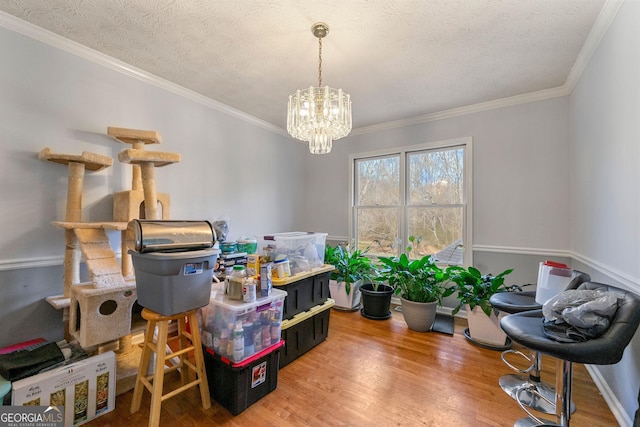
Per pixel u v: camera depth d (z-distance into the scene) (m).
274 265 2.03
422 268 2.75
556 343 1.12
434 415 1.52
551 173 2.63
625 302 1.16
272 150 3.71
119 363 1.84
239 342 1.54
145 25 1.77
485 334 2.35
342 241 3.92
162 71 2.36
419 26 1.76
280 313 1.79
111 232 2.17
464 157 3.09
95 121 2.11
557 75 2.36
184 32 1.84
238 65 2.26
